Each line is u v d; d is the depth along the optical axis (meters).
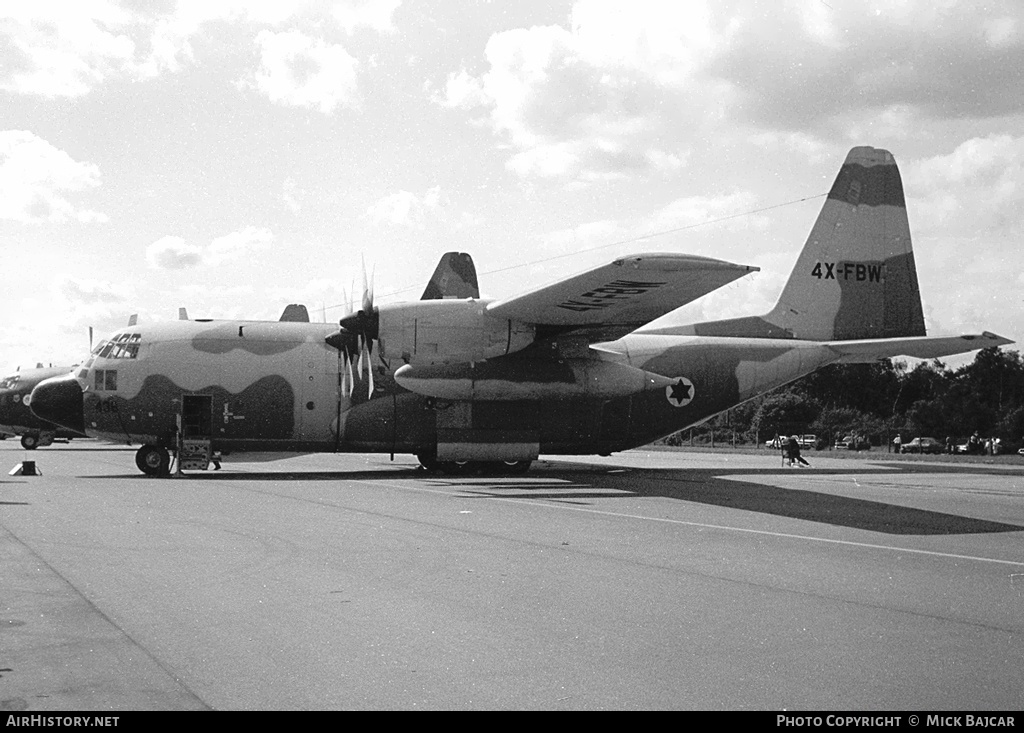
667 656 6.39
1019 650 6.56
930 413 74.31
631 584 8.82
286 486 19.84
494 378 22.77
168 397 23.52
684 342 25.67
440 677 5.88
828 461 36.97
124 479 21.83
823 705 5.39
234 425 23.73
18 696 5.41
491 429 23.86
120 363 23.66
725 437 71.62
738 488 20.62
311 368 23.97
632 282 18.58
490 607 7.79
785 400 71.44
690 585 8.80
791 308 26.59
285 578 8.87
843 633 7.02
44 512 14.02
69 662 6.06
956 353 25.38
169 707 5.27
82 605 7.61
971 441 61.41
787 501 17.47
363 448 24.20
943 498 18.67
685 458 38.72
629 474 25.52
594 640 6.78
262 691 5.57
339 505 15.62
